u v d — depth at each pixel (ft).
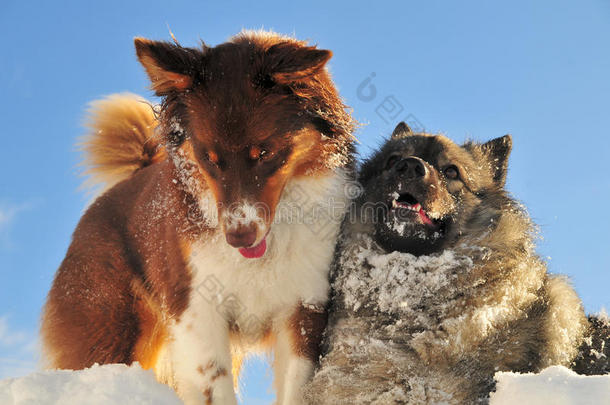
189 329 15.39
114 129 22.33
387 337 16.10
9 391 13.21
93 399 13.11
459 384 15.14
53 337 18.99
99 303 18.45
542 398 11.53
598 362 17.28
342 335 16.02
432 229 17.04
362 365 15.56
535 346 16.07
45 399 13.03
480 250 16.81
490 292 16.33
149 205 17.81
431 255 16.98
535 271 17.15
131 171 22.30
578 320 17.57
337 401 15.24
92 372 13.87
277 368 16.21
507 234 17.11
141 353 18.17
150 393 13.67
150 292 17.87
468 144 19.34
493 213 17.48
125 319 18.20
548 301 16.80
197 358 15.23
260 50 14.83
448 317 16.14
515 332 15.96
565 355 16.46
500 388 12.53
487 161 18.98
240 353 17.20
